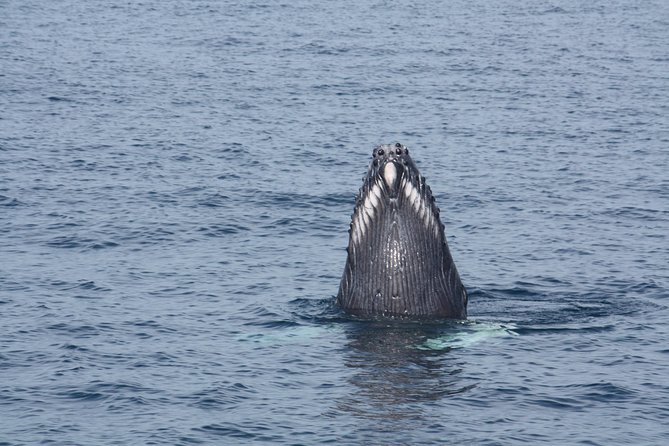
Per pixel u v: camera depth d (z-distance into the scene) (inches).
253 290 4500.5
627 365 3599.9
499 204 6195.9
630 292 4505.4
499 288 4547.2
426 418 3157.0
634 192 6510.8
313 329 3914.9
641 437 3053.6
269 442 3019.2
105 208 5979.3
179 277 4709.6
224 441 3026.6
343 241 5393.7
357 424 3115.2
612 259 5039.4
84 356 3678.6
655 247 5265.8
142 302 4328.3
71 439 3038.9
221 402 3282.5
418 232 3873.0
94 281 4626.0
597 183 6752.0
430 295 3939.5
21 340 3838.6
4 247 5187.0
